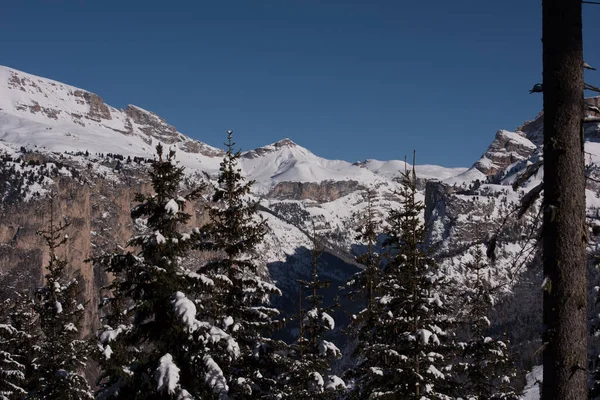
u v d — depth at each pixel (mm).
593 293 24906
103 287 21594
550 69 8734
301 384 26422
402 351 23766
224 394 19859
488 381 32094
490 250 9250
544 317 8680
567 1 8664
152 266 20891
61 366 33719
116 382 21391
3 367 34062
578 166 8531
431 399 22781
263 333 26453
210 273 24469
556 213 8469
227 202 25531
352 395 24844
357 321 26062
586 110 8828
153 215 22312
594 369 23875
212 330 20453
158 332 21281
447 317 24375
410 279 24203
